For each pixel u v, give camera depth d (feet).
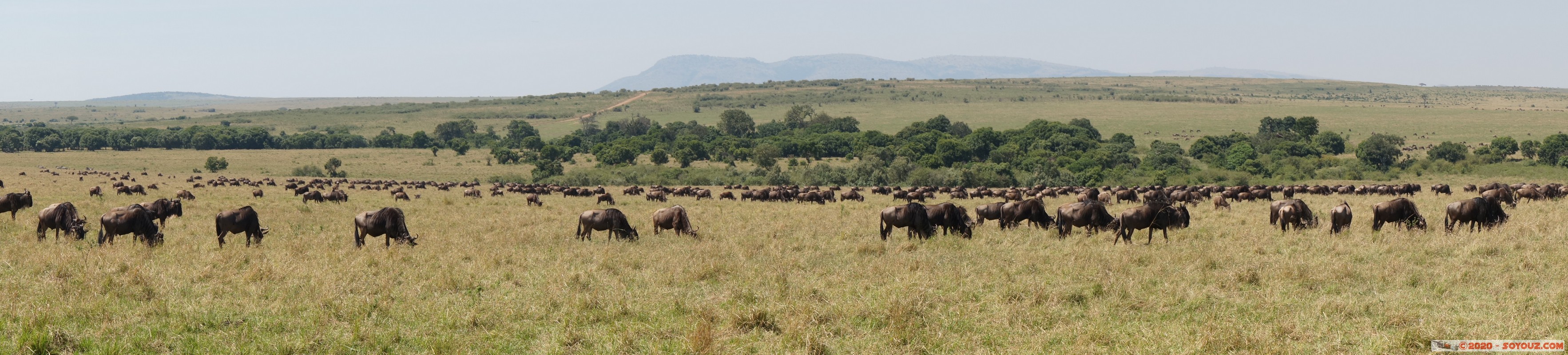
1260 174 319.68
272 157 451.53
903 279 43.62
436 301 38.93
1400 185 163.22
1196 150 393.91
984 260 52.01
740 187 229.86
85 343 30.71
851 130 601.62
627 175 341.41
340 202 129.08
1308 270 44.16
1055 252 54.90
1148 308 37.01
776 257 53.67
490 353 30.71
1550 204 102.94
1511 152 351.46
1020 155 372.17
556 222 85.87
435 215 98.53
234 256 51.80
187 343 31.27
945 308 37.17
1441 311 35.37
